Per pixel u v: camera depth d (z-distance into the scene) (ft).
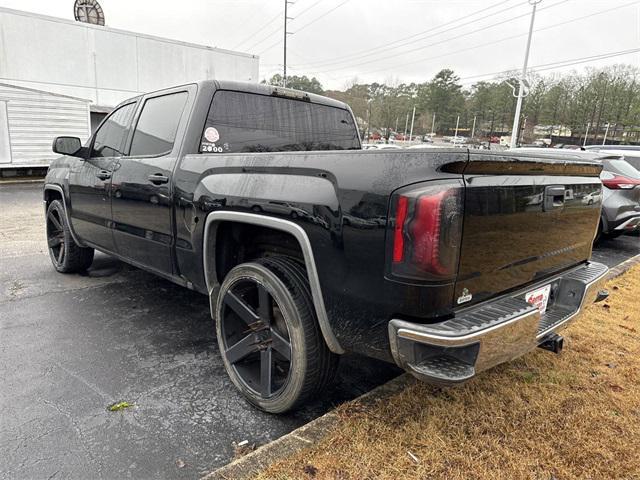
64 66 57.47
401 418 7.12
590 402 7.82
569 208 7.56
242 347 7.78
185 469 6.21
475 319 5.65
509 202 6.11
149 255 10.41
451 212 5.27
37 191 40.83
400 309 5.50
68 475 6.00
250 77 75.31
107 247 12.42
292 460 6.10
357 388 8.57
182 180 8.86
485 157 5.50
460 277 5.61
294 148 11.21
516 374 8.71
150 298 13.19
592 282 7.77
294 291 6.83
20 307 12.23
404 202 5.34
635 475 6.12
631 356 9.66
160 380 8.62
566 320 7.38
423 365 5.47
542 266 7.26
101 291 13.73
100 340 10.30
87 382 8.45
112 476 6.02
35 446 6.57
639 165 26.94
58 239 15.35
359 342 6.13
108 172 11.50
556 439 6.80
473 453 6.41
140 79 63.93
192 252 8.84
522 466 6.20
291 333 6.84
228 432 7.09
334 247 6.07
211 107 9.54
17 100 47.42
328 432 6.69
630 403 7.84
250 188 7.31
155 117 10.53
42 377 8.55
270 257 7.66
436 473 6.01
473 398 7.80
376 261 5.64
